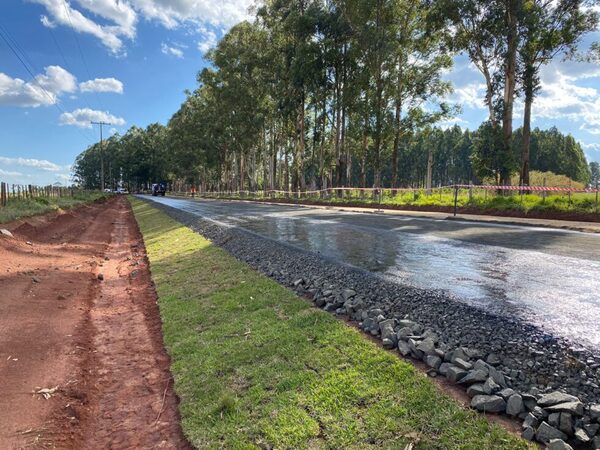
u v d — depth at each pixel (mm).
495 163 22594
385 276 7320
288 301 6996
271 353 5246
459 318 5125
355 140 35000
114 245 19953
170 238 17969
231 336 6141
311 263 9109
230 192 64875
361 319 5785
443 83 30156
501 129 23047
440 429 3320
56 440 4328
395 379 4078
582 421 3111
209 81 53406
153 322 7855
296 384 4430
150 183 128500
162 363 5988
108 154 135875
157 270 11945
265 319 6426
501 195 21391
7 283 9867
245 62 45375
